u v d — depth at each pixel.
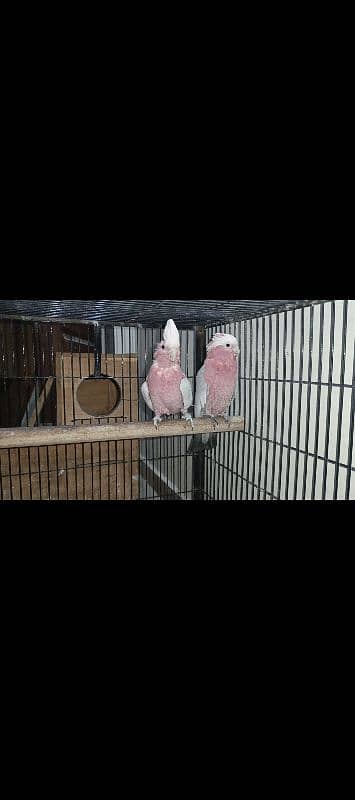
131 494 2.25
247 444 1.75
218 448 2.03
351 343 1.16
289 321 1.43
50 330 2.19
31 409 2.24
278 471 1.52
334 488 1.24
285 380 1.46
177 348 1.41
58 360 1.98
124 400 2.11
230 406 1.85
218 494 2.05
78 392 2.31
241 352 1.76
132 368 2.11
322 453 1.29
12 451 1.97
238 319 1.72
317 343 1.29
